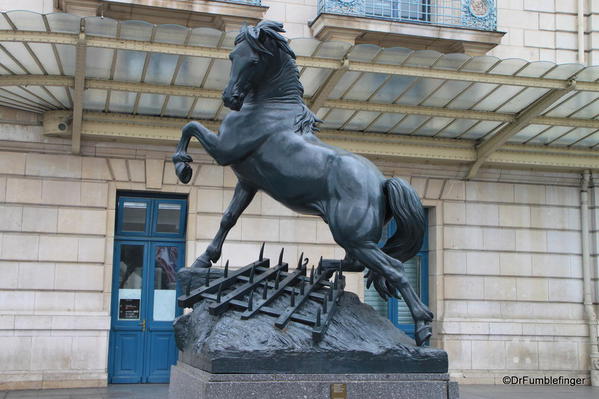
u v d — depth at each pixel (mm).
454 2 16375
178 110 13773
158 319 14766
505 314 16203
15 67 11953
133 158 14586
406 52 11695
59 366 13633
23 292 13789
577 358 16266
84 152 14367
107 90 12539
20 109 14000
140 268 14797
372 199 4801
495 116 14227
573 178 16984
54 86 12492
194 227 14750
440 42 15844
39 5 14000
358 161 4891
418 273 16484
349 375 4473
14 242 13859
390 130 15211
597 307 16703
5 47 11188
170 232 15031
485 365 15773
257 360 4367
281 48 5020
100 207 14336
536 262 16562
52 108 13836
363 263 4777
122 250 14742
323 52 11719
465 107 14070
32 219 13984
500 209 16500
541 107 13547
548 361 16109
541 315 16422
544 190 16844
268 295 4902
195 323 4941
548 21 16953
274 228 15203
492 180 16547
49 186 14125
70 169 14258
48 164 14164
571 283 16719
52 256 13992
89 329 13852
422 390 4539
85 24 10688
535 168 16719
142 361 14531
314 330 4488
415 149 15578
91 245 14203
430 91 13203
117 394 12570
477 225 16344
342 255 15469
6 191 13922
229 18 14727
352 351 4512
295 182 4891
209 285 5168
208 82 12445
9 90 12930
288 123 4992
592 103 13836
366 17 15062
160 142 14562
